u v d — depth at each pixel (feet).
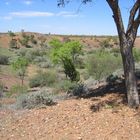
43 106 41.24
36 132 33.45
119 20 35.60
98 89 47.65
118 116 34.60
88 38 372.17
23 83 102.32
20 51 214.69
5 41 284.82
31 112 39.45
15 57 182.91
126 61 35.94
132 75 36.01
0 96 61.77
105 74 78.64
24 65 97.30
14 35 310.65
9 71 122.72
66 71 71.61
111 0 34.91
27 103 42.75
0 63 143.95
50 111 38.58
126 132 31.35
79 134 31.94
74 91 48.44
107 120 34.09
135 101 36.04
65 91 57.00
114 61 79.92
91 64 80.33
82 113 36.55
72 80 71.20
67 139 31.01
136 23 35.78
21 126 35.42
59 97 46.98
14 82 103.45
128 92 36.27
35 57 184.96
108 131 31.91
